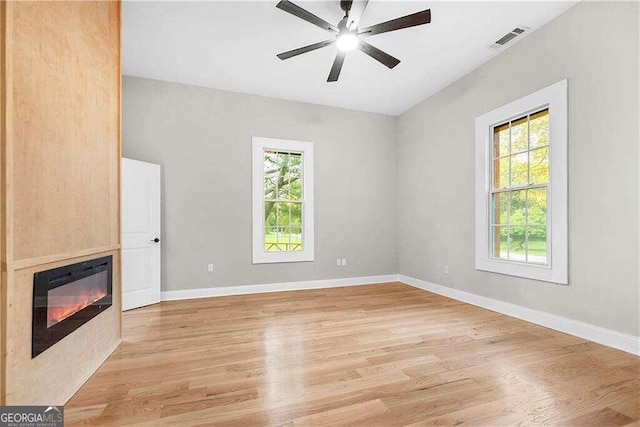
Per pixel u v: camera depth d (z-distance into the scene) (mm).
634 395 1665
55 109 1545
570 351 2240
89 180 1909
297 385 1784
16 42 1267
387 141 5141
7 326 1219
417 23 2301
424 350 2277
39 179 1421
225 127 4176
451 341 2453
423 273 4520
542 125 2902
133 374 1922
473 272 3631
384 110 4973
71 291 1700
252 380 1842
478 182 3518
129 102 3748
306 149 4609
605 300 2348
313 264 4621
